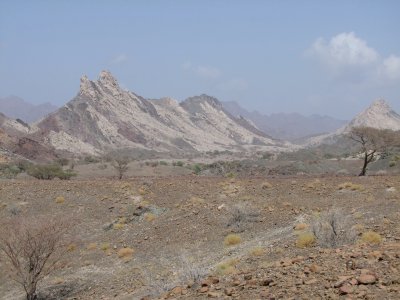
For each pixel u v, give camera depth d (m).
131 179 41.91
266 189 32.06
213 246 21.36
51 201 32.66
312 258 11.16
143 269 19.66
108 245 24.70
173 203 31.00
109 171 82.06
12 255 19.39
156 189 34.62
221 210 26.97
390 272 8.63
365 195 26.98
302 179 35.53
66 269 22.12
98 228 28.28
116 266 21.61
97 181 37.84
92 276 20.73
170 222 26.73
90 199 33.03
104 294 17.05
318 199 27.44
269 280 9.45
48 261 22.73
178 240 23.50
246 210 24.88
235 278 10.82
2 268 22.64
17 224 20.78
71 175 59.47
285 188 31.67
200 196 32.03
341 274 9.04
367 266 9.32
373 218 18.91
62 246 22.70
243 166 85.81
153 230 26.02
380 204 22.80
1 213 30.67
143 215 29.11
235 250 19.14
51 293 19.31
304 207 25.09
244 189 32.53
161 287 12.75
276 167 77.88
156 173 80.50
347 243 13.82
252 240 20.50
